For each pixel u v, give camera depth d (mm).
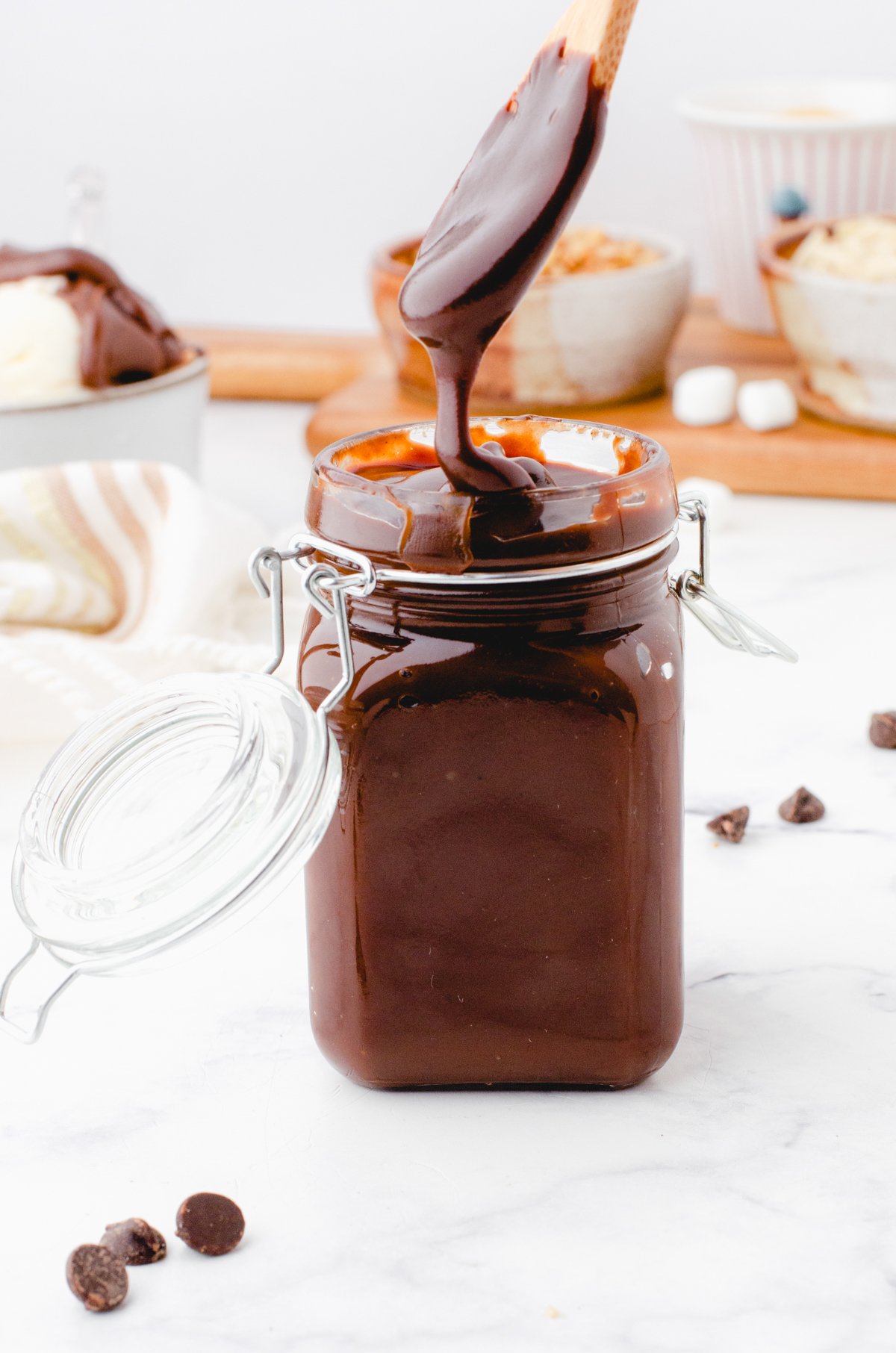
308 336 1153
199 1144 496
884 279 841
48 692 630
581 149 456
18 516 690
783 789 614
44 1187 487
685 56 1085
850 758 628
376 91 1125
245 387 1096
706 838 593
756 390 878
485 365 896
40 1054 523
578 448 505
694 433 878
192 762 501
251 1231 476
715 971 542
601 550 467
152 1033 529
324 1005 502
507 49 1097
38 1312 461
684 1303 458
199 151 1168
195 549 683
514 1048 499
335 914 493
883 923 556
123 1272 462
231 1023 532
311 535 483
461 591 467
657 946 494
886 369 836
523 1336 453
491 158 466
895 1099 502
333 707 482
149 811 505
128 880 463
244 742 469
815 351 862
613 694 477
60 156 1194
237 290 1206
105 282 776
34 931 475
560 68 460
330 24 1112
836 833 592
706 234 1145
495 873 486
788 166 986
